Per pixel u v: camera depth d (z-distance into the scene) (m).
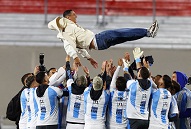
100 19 68.69
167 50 59.12
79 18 68.94
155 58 59.09
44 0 73.50
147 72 36.91
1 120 57.69
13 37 62.56
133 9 72.81
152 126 37.12
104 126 37.62
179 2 73.19
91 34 34.12
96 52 58.53
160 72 59.12
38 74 37.59
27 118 38.38
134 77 39.31
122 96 37.66
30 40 61.44
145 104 37.09
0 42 60.78
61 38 34.59
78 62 34.53
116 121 37.84
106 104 37.59
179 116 41.06
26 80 38.91
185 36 63.84
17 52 59.66
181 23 68.38
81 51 35.59
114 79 37.88
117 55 58.72
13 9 73.38
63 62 59.31
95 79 37.09
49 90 37.28
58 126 38.12
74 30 34.47
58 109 37.84
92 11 73.19
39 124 37.28
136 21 68.62
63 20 34.84
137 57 38.03
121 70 55.12
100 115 37.50
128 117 37.12
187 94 40.97
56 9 73.38
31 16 69.62
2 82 59.56
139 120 36.97
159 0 73.25
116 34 33.41
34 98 37.62
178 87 40.12
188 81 43.19
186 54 59.22
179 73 41.56
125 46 59.00
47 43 60.47
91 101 37.28
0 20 68.06
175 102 37.84
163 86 37.56
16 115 39.41
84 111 37.84
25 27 65.75
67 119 38.25
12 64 59.59
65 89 38.78
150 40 61.69
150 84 37.06
